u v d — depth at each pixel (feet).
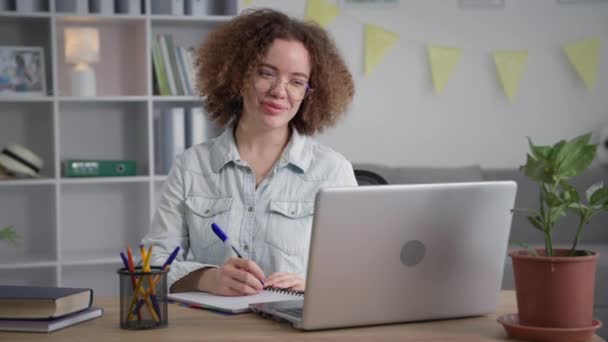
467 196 4.55
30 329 4.38
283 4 12.71
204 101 6.75
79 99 10.89
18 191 11.57
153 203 11.21
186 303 5.12
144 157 11.59
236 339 4.22
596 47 13.41
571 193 4.28
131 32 11.75
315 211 4.18
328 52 6.39
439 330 4.48
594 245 12.20
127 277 4.45
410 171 12.09
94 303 5.25
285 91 6.06
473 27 13.19
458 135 13.24
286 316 4.53
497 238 4.74
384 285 4.45
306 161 6.30
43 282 11.58
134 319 4.45
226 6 11.49
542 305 4.25
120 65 11.75
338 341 4.20
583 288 4.24
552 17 13.35
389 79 13.03
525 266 4.30
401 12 13.02
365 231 4.31
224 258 6.16
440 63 13.05
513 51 13.26
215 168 6.31
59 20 11.23
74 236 11.82
